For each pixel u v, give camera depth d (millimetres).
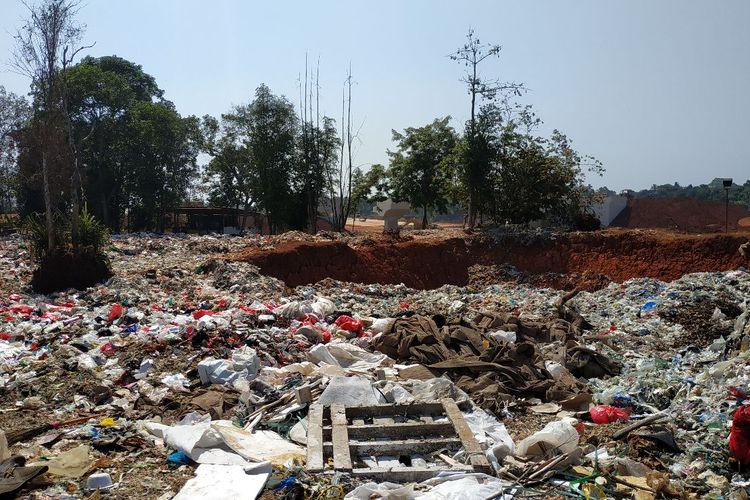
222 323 12250
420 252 29078
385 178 50406
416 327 12375
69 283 18484
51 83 19125
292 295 19797
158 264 23094
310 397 8867
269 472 6645
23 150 35219
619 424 8578
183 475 6746
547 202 33344
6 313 14297
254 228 53562
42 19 18750
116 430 7910
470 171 33750
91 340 11859
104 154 44188
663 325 15281
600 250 28766
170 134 45531
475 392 9805
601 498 6543
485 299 19766
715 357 11695
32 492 6270
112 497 6207
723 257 26281
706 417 8375
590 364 11500
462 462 7184
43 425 7965
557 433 7461
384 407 8477
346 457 7051
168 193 46969
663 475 6941
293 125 44156
